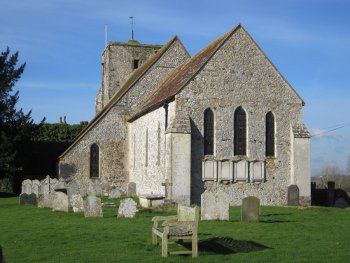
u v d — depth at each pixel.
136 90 41.88
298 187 31.25
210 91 30.78
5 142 41.28
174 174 29.14
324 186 47.19
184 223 13.97
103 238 16.95
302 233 18.19
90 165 40.91
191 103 30.39
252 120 31.44
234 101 31.16
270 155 31.73
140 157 38.25
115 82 49.78
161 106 32.91
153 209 25.94
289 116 32.12
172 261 13.42
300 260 13.62
